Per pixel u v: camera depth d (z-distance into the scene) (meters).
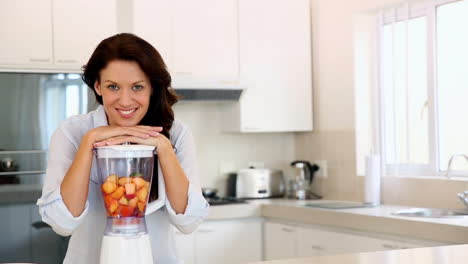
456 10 3.63
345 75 4.18
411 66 3.86
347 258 1.87
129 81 1.60
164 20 3.97
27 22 3.54
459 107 3.61
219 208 3.88
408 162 3.84
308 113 4.43
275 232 3.97
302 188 4.38
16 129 3.38
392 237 3.16
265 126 4.28
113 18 3.72
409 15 3.89
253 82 4.21
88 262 1.78
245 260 4.01
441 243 2.88
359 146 4.11
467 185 3.35
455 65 3.64
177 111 4.37
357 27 4.12
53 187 1.61
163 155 1.61
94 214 1.77
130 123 1.66
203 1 4.07
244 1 4.21
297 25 4.38
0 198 3.32
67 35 3.62
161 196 1.60
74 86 3.51
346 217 3.40
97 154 1.50
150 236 1.77
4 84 3.38
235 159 4.55
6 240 3.33
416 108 3.82
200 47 4.06
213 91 4.10
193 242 3.83
